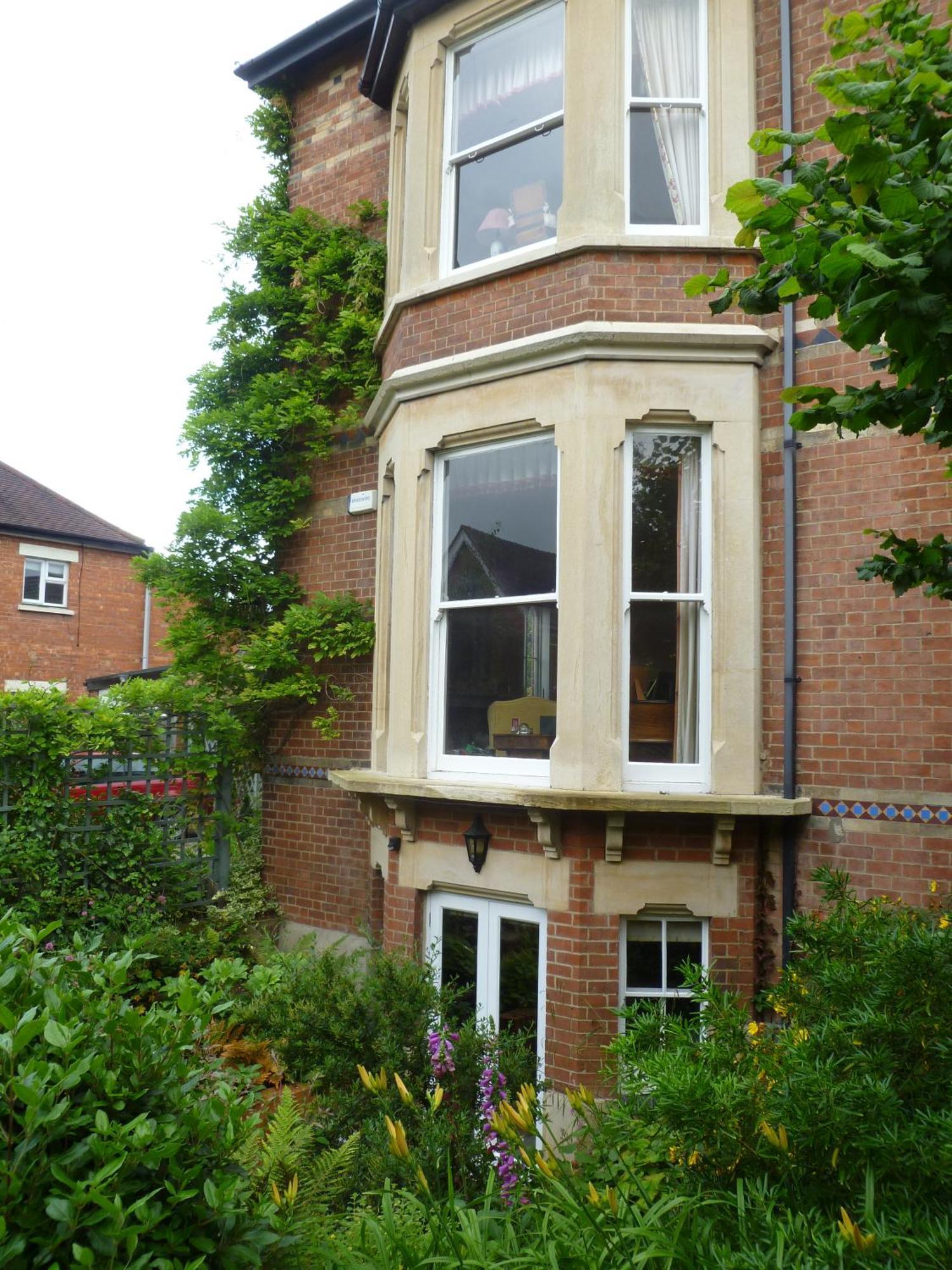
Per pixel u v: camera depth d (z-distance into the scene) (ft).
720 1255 8.84
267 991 17.43
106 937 26.48
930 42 10.53
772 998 15.84
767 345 21.88
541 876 21.74
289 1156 11.26
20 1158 7.07
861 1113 9.76
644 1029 13.08
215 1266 8.00
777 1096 10.34
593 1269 8.80
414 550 24.82
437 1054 15.76
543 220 24.32
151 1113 8.36
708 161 22.80
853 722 20.75
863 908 17.51
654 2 23.49
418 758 24.34
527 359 22.75
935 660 20.04
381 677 27.78
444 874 23.77
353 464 30.30
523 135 24.77
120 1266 7.10
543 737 22.70
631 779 21.59
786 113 22.47
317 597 29.40
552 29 24.59
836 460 21.35
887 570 13.25
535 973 22.36
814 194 10.23
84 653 71.36
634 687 22.03
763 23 23.15
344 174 32.09
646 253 22.25
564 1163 11.95
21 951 9.95
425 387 24.82
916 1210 9.44
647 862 21.13
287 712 31.24
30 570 69.67
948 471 13.79
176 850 29.55
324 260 30.60
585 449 21.75
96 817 28.09
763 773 21.59
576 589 21.57
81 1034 7.91
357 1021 16.40
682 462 22.38
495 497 24.04
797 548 21.65
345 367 30.53
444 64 26.37
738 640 21.42
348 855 29.04
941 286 9.37
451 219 26.02
